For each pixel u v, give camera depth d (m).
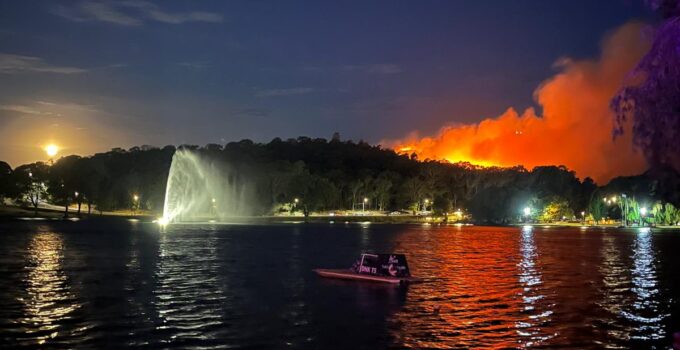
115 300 41.06
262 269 61.78
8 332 31.08
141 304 39.69
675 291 47.31
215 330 32.34
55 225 158.12
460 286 49.88
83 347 28.39
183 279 52.75
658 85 15.13
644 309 39.06
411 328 33.28
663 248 101.94
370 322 34.78
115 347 28.47
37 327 32.31
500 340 30.55
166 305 39.53
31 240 99.44
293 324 34.12
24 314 35.69
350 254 83.62
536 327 33.59
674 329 33.09
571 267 67.25
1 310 36.81
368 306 40.00
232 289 47.00
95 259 69.31
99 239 105.88
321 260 73.38
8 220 185.25
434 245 107.31
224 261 70.38
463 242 117.69
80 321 33.97
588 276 57.88
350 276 53.88
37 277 52.41
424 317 36.34
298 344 29.56
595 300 42.75
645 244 114.62
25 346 28.44
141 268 60.94
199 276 55.09
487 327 33.53
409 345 29.55
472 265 69.12
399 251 91.50
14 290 44.78
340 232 158.00
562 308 39.44
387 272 54.03
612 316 36.59
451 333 32.06
